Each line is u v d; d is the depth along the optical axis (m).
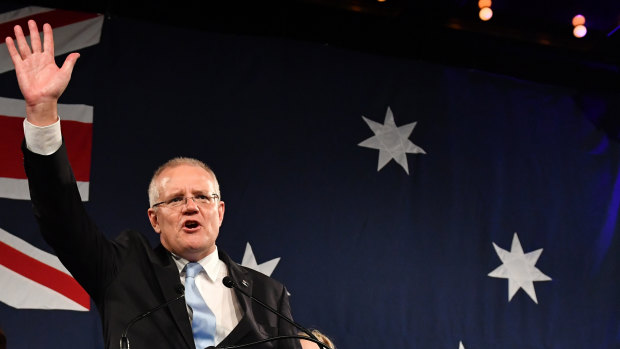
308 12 4.14
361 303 3.51
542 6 4.25
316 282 3.48
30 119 1.62
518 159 4.11
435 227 3.80
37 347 2.98
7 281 3.04
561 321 3.79
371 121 3.95
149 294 1.78
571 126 4.30
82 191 3.28
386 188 3.80
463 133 4.08
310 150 3.76
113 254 1.80
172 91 3.64
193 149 3.55
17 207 3.18
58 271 3.13
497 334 3.66
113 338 1.68
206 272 1.89
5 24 3.51
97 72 3.54
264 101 3.79
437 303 3.63
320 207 3.64
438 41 4.38
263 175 3.62
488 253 3.83
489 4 3.84
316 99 3.89
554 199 4.06
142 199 3.37
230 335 1.75
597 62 4.56
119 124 3.47
